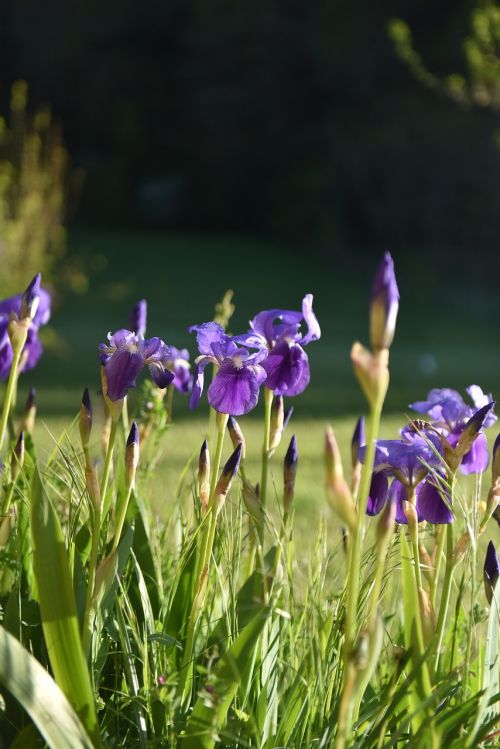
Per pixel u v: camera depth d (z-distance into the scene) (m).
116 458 2.73
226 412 2.03
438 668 2.07
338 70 27.19
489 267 24.36
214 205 32.53
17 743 1.80
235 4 29.75
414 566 2.03
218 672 1.77
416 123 24.69
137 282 24.22
